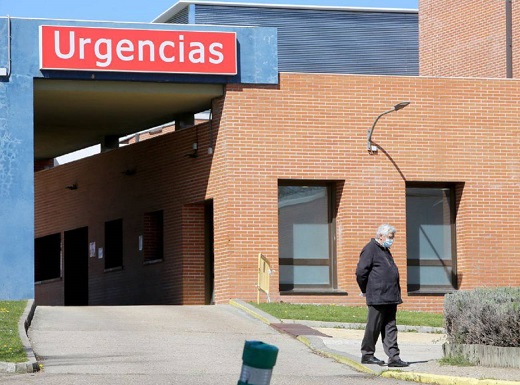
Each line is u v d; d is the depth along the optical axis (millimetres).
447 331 15977
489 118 28375
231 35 26844
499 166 28375
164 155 30266
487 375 13867
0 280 25656
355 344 18422
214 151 27531
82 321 21516
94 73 26297
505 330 14789
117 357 16438
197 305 26734
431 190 28656
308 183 27750
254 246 26750
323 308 24109
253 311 23219
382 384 13828
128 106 29109
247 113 27000
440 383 13781
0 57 25859
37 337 18812
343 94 27516
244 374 5809
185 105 29031
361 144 27547
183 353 17094
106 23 26312
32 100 25969
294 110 27234
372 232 27438
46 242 39281
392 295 15156
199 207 29484
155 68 26422
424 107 27969
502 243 28266
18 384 13344
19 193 25891
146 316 22781
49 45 25969
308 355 17203
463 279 28094
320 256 27812
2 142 25797
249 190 26859
